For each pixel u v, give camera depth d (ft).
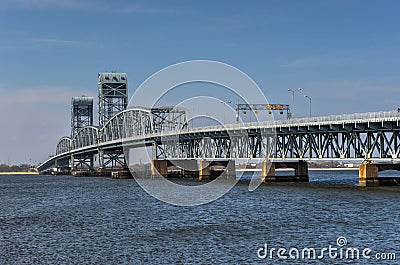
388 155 340.39
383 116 327.06
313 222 217.36
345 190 348.79
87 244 185.37
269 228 206.18
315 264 149.79
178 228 212.84
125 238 193.88
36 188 539.70
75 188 506.89
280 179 458.09
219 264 151.53
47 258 166.20
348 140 367.04
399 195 307.58
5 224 242.37
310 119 380.78
